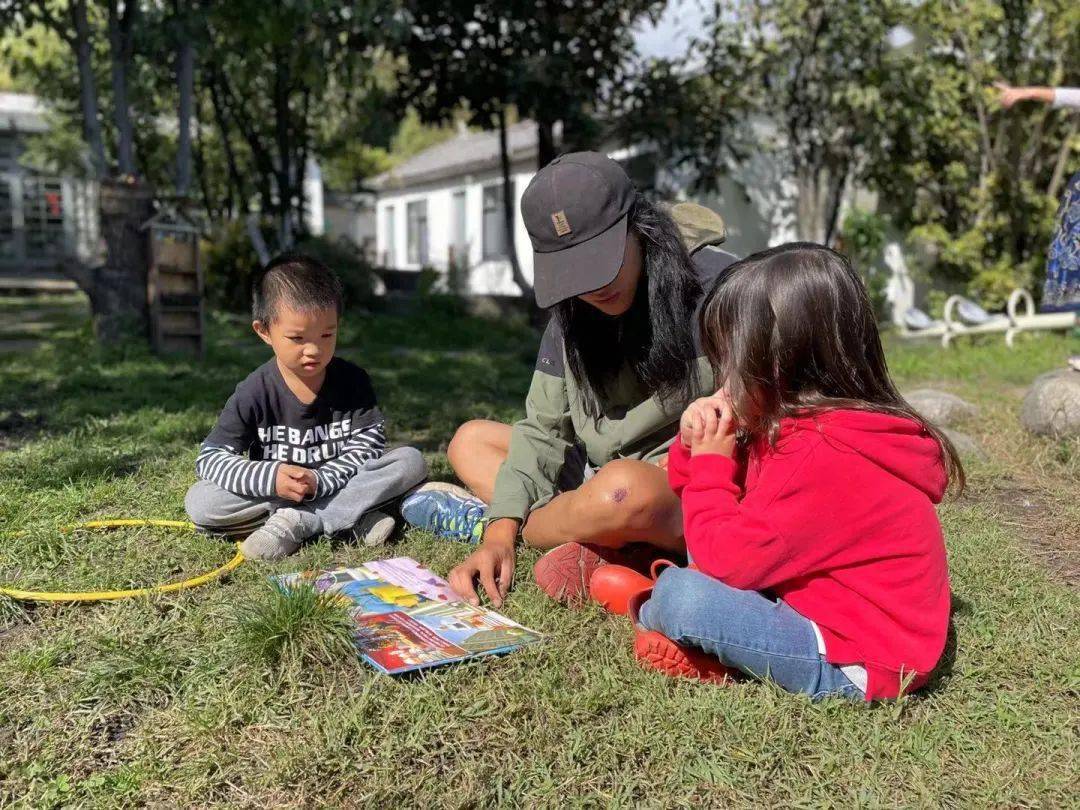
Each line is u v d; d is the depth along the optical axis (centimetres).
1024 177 1005
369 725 186
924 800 166
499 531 256
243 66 1015
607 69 1071
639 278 233
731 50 1080
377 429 313
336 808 164
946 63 1038
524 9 1008
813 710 190
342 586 251
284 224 1305
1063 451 406
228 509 291
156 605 246
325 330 284
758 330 184
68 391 586
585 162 215
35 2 879
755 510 186
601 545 245
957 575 264
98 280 815
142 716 196
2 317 1257
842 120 1066
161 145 1608
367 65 961
